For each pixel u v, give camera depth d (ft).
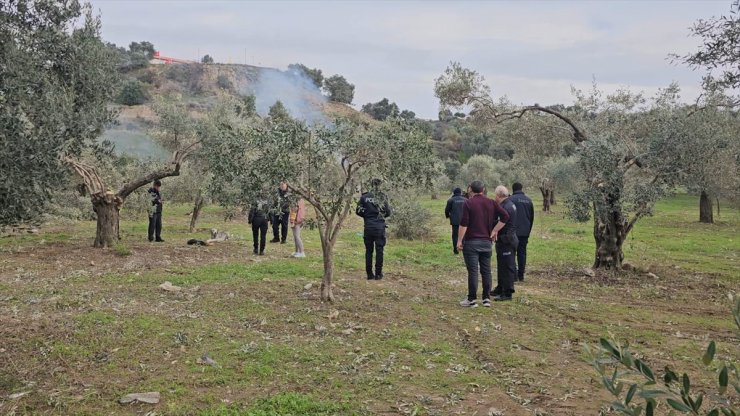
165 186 67.31
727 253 59.21
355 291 33.88
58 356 20.79
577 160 43.32
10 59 18.42
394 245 59.62
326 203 30.25
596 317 29.73
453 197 51.88
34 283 33.12
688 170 40.86
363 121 29.60
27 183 16.47
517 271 41.06
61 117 18.90
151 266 40.29
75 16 27.86
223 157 28.04
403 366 20.94
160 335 23.48
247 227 76.13
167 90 300.81
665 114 42.73
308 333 24.77
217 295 31.40
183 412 16.47
